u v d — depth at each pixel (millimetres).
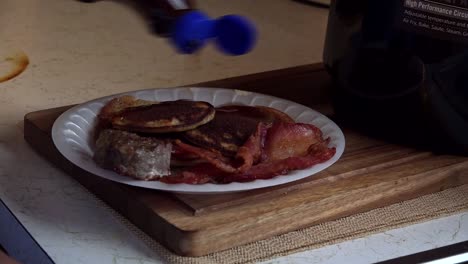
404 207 783
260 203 722
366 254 708
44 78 1010
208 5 1288
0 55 1064
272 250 701
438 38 800
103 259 679
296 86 985
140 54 1113
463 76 810
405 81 822
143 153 718
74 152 758
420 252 715
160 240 701
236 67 1082
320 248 712
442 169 809
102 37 1160
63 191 776
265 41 1175
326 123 837
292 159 752
